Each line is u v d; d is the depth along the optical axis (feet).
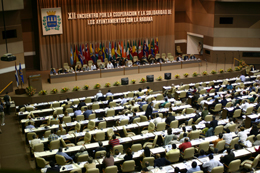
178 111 60.70
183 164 35.22
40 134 53.57
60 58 97.55
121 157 37.35
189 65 96.37
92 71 86.07
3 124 61.16
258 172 33.42
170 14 107.45
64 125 50.90
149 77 80.33
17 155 48.03
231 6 96.68
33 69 97.55
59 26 94.22
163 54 104.88
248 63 99.60
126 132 46.91
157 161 35.24
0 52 75.51
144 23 104.88
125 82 78.18
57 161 37.14
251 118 52.47
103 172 34.68
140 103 61.87
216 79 86.99
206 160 35.88
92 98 70.08
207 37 103.91
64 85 80.38
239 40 98.78
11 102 69.56
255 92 66.23
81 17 96.07
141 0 102.89
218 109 60.08
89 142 44.11
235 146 37.81
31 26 94.48
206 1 101.40
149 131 47.98
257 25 95.86
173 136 41.91
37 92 73.51
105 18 99.40
